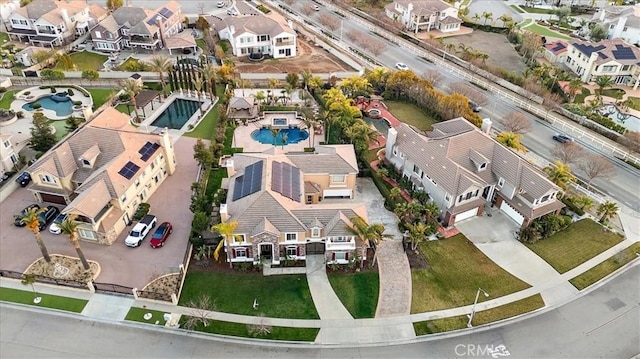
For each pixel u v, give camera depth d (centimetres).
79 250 5250
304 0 15950
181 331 4925
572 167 7788
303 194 6116
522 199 6469
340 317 5134
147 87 9794
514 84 10394
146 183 6581
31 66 10325
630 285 5666
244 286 5416
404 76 9456
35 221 5094
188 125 8481
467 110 8425
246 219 5525
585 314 5291
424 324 5094
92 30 11281
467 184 6200
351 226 5525
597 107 9406
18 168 7056
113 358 4638
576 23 14788
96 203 5722
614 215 6669
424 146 6900
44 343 4753
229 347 4797
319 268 5694
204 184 6831
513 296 5459
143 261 5647
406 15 13825
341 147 7062
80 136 6494
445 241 6169
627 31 13050
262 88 9981
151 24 11712
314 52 12031
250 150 7850
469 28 14212
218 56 11056
